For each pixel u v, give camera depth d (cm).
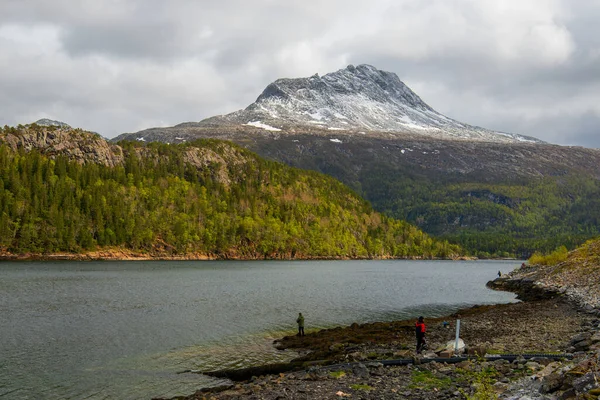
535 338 3916
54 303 6912
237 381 3353
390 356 3422
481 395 2061
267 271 15562
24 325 5256
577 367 2125
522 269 13325
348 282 12031
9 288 8669
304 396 2439
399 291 9956
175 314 6134
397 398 2325
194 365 3756
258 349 4281
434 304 7800
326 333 4812
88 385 3275
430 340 4138
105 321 5572
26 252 17512
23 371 3588
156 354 4097
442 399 2272
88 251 19012
